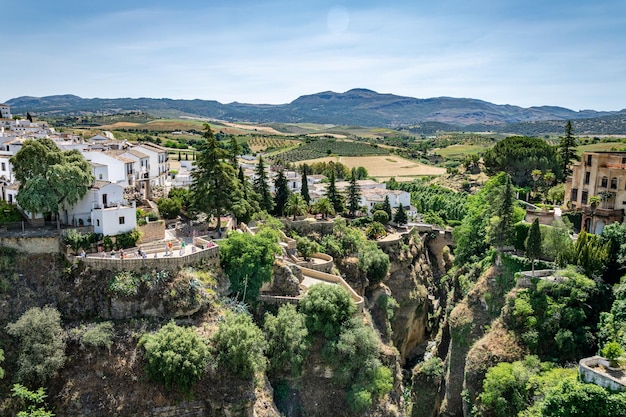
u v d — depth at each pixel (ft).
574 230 320.29
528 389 199.41
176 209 311.47
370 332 238.07
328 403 223.51
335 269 308.19
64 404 184.96
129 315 208.64
